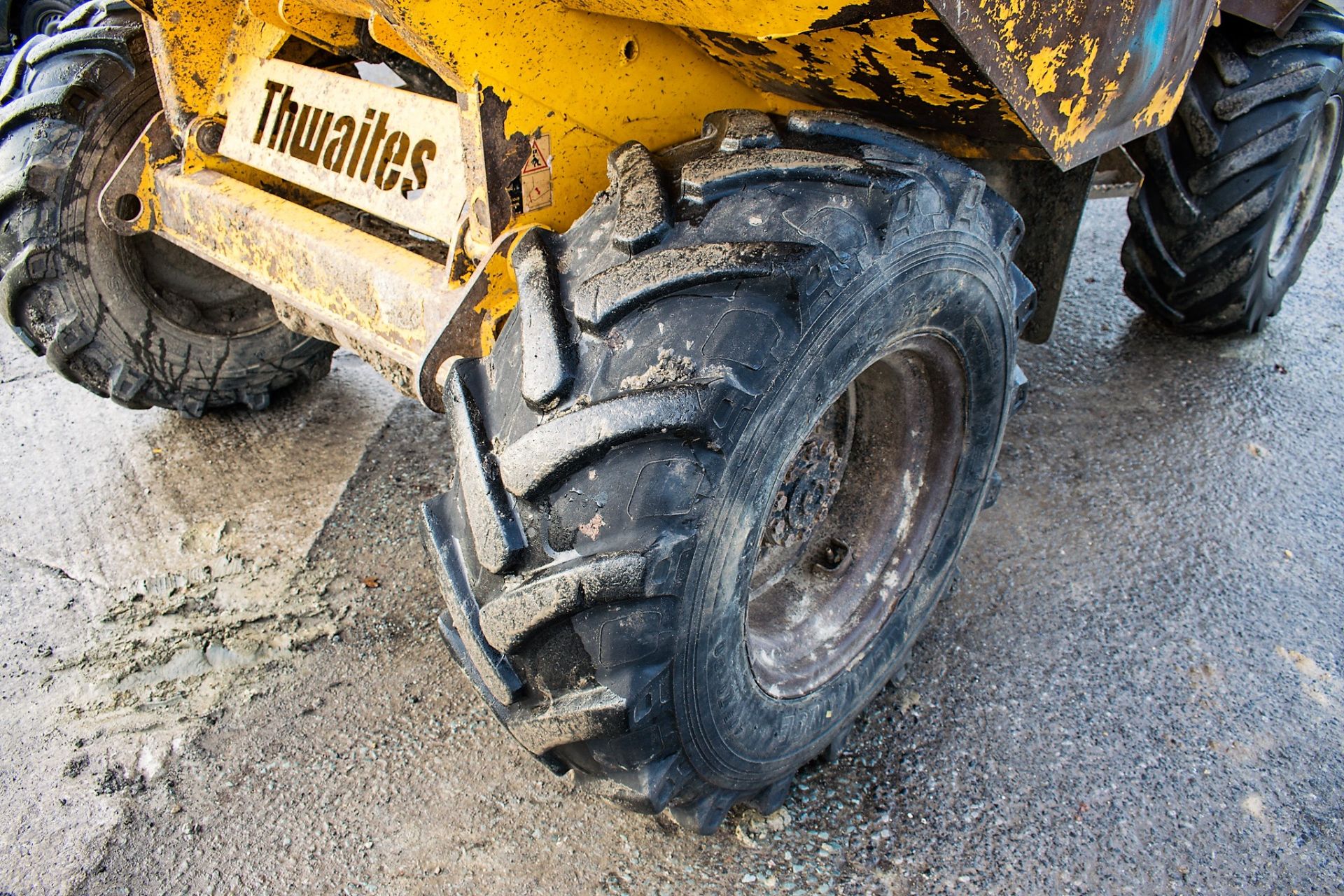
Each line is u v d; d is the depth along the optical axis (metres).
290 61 2.33
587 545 1.26
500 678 1.40
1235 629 2.32
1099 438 3.03
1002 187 2.09
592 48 1.51
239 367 2.87
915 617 1.98
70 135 2.39
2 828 1.84
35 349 2.58
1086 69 1.45
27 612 2.35
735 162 1.42
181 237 2.36
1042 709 2.11
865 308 1.38
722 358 1.25
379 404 3.23
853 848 1.80
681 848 1.80
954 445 1.88
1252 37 2.82
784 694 1.68
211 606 2.38
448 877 1.76
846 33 1.28
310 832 1.85
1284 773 1.97
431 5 1.29
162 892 1.74
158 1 2.12
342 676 2.20
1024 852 1.80
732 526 1.30
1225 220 2.95
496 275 1.55
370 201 1.93
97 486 2.79
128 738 2.04
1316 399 3.23
